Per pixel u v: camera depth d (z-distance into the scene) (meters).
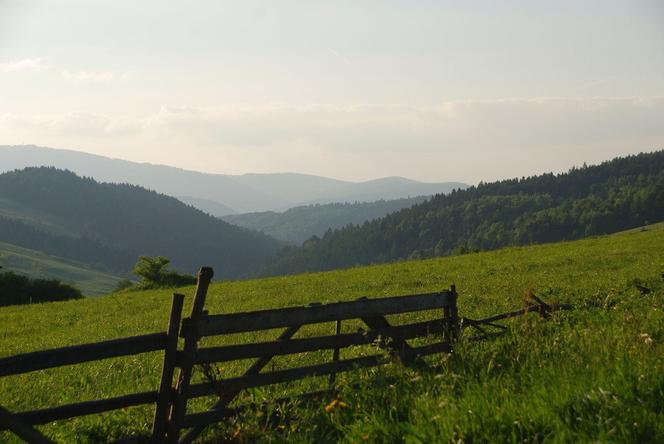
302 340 8.64
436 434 6.38
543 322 11.73
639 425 5.93
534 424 6.17
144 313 34.34
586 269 31.14
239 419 7.62
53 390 13.27
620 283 21.91
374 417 7.00
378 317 9.61
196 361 7.65
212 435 7.81
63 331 29.77
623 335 9.54
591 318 12.39
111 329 27.44
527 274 31.11
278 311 8.38
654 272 26.08
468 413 6.53
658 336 10.52
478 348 10.09
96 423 8.87
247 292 38.69
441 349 10.02
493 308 18.72
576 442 5.71
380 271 44.75
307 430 7.22
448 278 33.94
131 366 14.95
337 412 7.47
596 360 8.05
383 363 9.26
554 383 7.18
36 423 6.84
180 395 7.51
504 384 7.76
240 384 8.03
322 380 9.65
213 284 51.84
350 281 38.47
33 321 36.22
